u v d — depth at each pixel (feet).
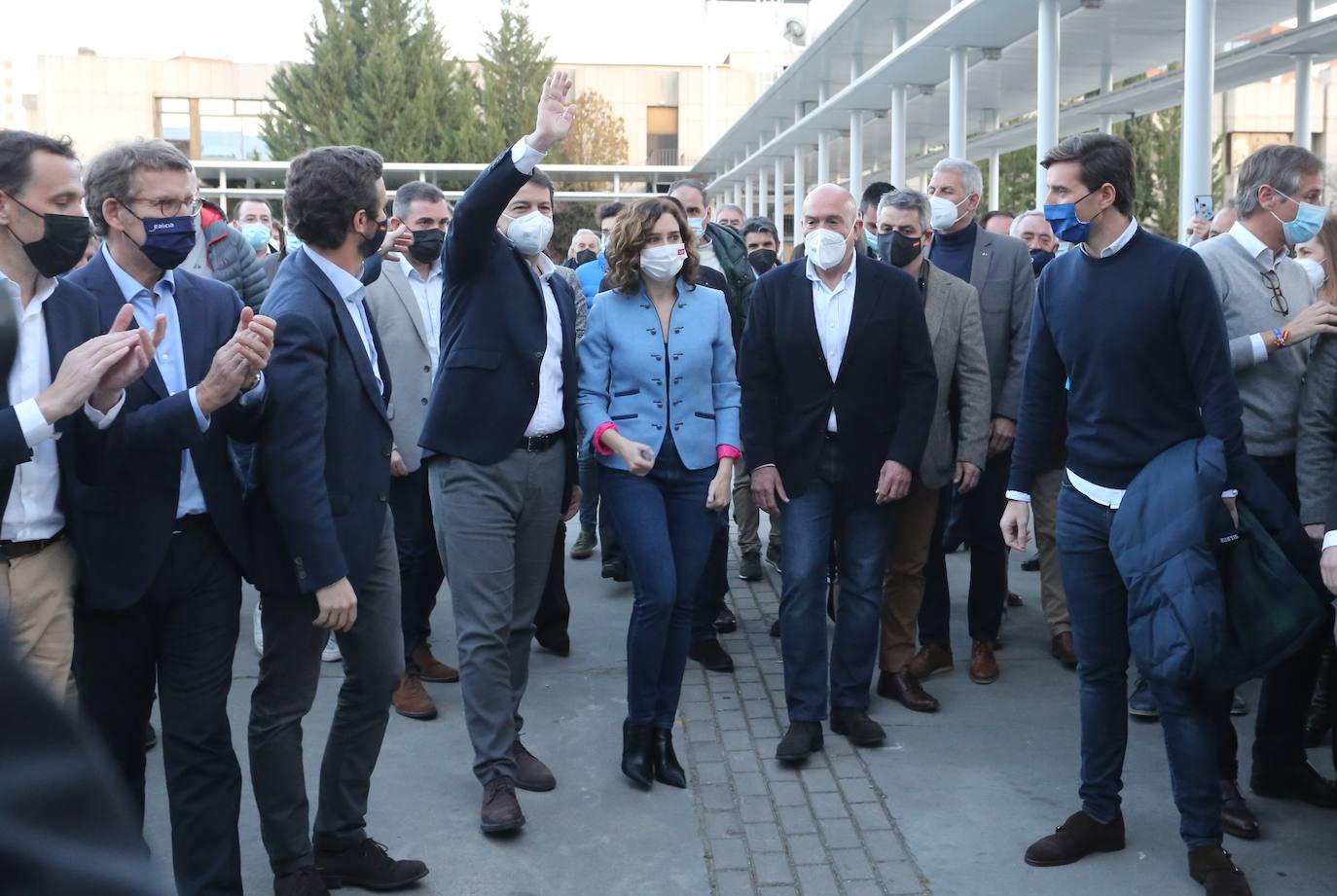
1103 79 45.34
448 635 19.83
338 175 10.57
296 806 10.74
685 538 13.93
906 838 12.37
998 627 17.48
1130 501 10.98
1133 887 11.23
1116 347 11.27
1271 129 85.87
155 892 2.13
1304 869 11.50
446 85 157.69
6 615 2.10
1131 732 15.15
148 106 188.55
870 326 14.14
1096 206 11.24
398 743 15.10
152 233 9.43
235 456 11.92
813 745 14.39
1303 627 10.54
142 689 10.02
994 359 17.06
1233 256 13.21
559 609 18.53
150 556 9.35
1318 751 14.53
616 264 14.01
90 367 8.50
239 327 9.04
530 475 13.25
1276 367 13.12
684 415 13.83
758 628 20.26
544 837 12.51
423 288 17.38
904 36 43.55
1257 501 11.02
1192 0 23.21
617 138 158.30
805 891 11.30
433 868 11.83
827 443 14.37
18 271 9.02
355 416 10.71
